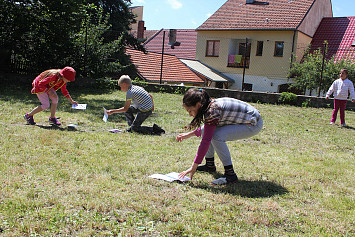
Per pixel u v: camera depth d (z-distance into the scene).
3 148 4.38
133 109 6.29
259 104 12.88
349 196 3.58
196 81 23.08
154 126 6.26
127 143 5.29
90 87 14.22
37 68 14.08
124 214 2.83
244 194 3.46
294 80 21.12
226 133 3.73
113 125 6.75
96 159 4.28
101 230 2.55
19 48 13.77
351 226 2.84
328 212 3.10
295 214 3.03
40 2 13.51
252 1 28.27
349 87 8.67
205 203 3.16
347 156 5.52
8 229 2.43
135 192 3.30
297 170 4.41
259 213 2.99
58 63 14.35
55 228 2.49
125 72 19.31
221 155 3.77
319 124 8.88
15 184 3.21
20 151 4.33
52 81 6.00
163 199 3.16
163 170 4.08
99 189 3.27
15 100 8.88
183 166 4.28
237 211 3.02
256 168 4.41
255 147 5.75
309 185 3.83
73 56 14.55
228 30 26.03
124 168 4.03
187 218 2.82
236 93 13.70
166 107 10.13
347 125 8.91
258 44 25.14
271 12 26.23
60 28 13.58
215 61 27.09
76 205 2.90
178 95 13.88
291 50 23.70
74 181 3.46
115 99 11.03
